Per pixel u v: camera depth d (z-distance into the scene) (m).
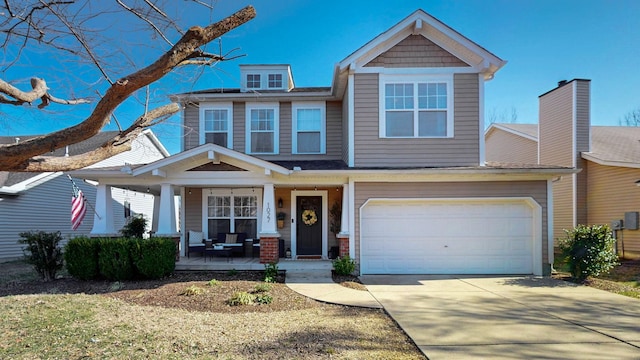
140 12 4.79
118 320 5.98
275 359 4.44
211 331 5.50
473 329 5.71
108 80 5.04
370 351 4.77
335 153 12.70
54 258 9.70
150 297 7.70
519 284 9.30
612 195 13.98
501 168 10.21
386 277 10.20
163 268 9.26
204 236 12.56
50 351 4.63
